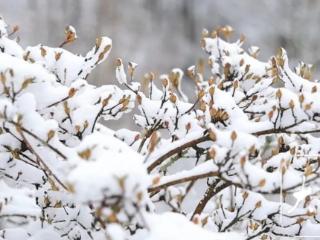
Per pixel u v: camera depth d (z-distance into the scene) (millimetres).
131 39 17891
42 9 17328
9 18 16812
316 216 3330
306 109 2939
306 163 3336
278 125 3115
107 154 2230
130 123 12734
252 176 2549
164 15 19266
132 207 2146
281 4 17453
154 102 3516
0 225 4312
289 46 16750
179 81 4066
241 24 18203
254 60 4020
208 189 3238
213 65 4211
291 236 3168
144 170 2188
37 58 3445
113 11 18141
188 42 18906
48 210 3281
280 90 3041
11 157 3227
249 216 3146
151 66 17406
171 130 3502
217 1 19250
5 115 2592
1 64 2812
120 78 3619
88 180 2053
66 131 3170
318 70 15430
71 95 2924
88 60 3410
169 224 2158
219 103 3145
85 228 3193
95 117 3195
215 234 2295
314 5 16828
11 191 4012
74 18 17500
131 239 2604
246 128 3113
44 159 2861
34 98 2740
